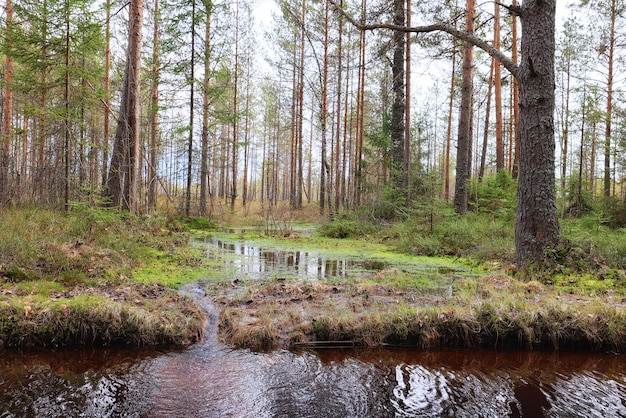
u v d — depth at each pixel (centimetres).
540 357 384
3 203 998
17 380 309
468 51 1237
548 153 608
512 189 1312
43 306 387
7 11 1367
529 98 612
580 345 402
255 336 389
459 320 409
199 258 777
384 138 1606
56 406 271
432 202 1084
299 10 2012
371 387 314
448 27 708
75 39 1080
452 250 891
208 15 1695
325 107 1762
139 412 267
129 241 734
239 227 1642
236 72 2475
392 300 495
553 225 611
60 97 1437
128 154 1019
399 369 351
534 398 303
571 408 288
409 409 282
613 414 280
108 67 1561
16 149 1395
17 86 1134
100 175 1357
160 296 488
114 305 397
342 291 541
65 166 1147
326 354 377
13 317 369
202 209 1841
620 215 1382
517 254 633
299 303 486
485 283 562
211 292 532
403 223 1223
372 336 400
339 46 1920
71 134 1124
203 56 1733
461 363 367
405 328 403
